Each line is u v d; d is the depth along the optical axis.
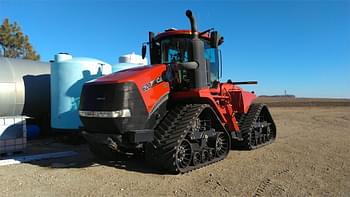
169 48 8.31
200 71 7.55
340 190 5.86
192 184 6.17
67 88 9.95
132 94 6.62
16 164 7.83
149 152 6.92
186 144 7.20
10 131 9.07
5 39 29.27
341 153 9.12
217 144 8.12
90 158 8.51
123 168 7.40
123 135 6.62
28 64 11.97
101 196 5.48
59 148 10.00
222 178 6.56
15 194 5.57
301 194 5.62
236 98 9.44
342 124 16.86
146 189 5.87
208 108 7.73
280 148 9.90
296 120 19.00
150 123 7.00
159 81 7.33
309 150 9.56
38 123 12.13
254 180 6.43
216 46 7.94
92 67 10.10
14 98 11.07
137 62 12.20
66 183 6.21
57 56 10.18
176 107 7.62
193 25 7.52
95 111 6.68
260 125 10.38
